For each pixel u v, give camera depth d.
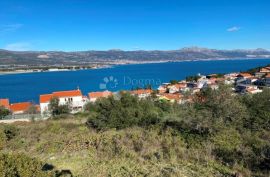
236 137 12.32
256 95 17.34
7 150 12.71
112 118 17.02
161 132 13.82
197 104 15.98
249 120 14.61
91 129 17.00
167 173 8.97
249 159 9.81
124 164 10.07
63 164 10.53
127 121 16.94
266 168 9.28
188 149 11.21
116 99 19.66
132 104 19.44
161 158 10.41
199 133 12.87
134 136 13.17
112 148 11.86
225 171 9.14
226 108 14.43
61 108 43.03
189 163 9.96
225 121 14.18
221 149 10.88
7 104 61.47
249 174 8.79
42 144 13.05
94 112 19.16
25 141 14.07
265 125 14.31
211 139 12.05
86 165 10.30
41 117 40.69
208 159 10.16
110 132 14.84
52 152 12.09
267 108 15.64
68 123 20.50
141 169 9.48
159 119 16.78
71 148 12.34
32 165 7.25
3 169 6.78
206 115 13.45
